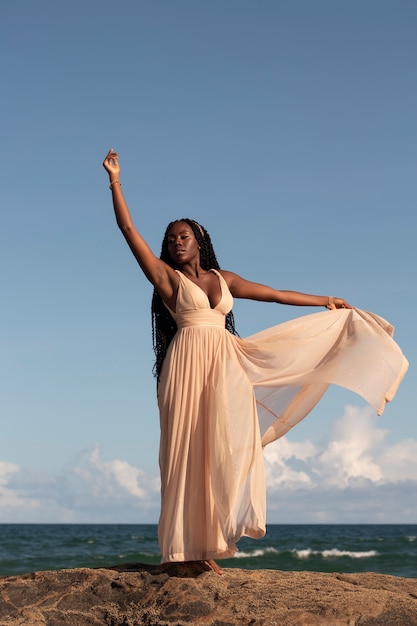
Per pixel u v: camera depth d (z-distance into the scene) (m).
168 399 5.61
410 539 56.16
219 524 5.34
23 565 30.09
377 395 6.06
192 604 4.98
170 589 5.20
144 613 5.01
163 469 5.62
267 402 6.23
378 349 6.18
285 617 4.77
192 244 5.79
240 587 5.29
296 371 5.98
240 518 5.36
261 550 39.16
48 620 5.11
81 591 5.34
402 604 4.97
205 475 5.46
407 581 5.74
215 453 5.39
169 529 5.40
